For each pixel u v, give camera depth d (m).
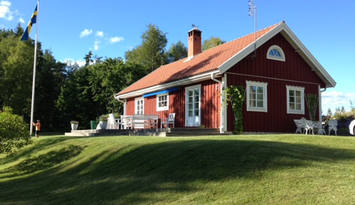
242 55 14.69
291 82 17.05
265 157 6.49
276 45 16.67
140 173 7.13
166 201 5.41
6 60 38.72
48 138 15.04
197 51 21.98
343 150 7.34
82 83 40.84
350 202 4.38
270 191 5.05
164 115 19.11
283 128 16.31
